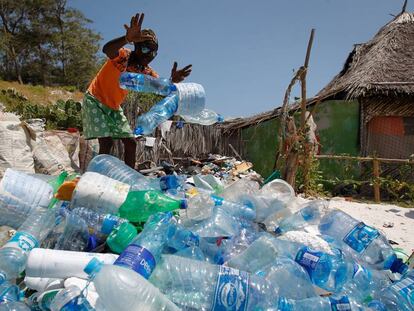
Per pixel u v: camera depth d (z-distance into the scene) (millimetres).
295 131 6566
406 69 10703
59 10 47438
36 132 5578
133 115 8961
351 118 10805
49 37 46688
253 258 2543
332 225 3238
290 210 3537
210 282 2031
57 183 3480
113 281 1735
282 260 2432
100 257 2219
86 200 2814
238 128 12000
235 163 10039
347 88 10422
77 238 2564
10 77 46188
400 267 2930
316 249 2688
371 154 10648
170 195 3227
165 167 6883
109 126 4191
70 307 1815
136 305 1752
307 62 6281
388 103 10492
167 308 1836
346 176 10016
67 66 48656
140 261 2039
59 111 10789
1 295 1976
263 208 3465
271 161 11836
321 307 2129
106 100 4129
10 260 2236
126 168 3689
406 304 2373
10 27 47031
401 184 8320
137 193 2879
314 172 7766
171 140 10477
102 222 2670
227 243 2758
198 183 4172
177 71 4117
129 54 3980
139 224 2865
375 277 2654
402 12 13867
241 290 2021
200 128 11219
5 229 3201
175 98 3951
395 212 5785
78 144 6391
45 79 47812
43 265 2131
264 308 2053
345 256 2717
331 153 10945
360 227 3000
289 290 2305
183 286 2037
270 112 11602
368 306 2316
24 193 2850
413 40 11820
